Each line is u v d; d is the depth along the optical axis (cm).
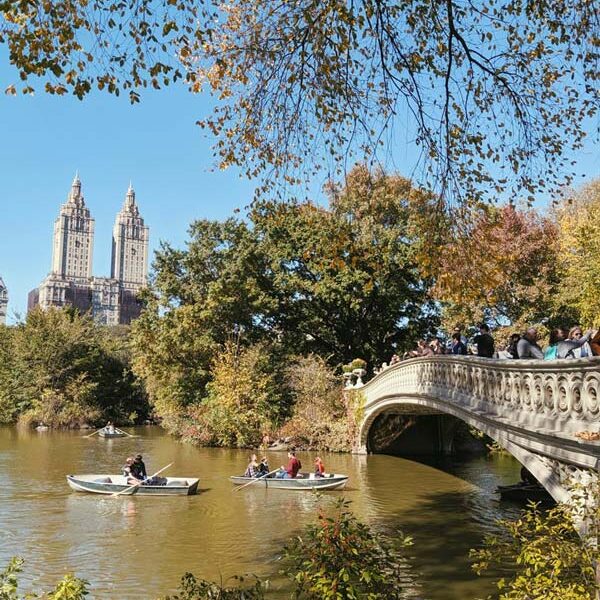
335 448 3139
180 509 1681
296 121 893
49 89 659
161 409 4241
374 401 2692
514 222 2850
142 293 4012
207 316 3688
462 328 2945
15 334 5331
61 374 5053
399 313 3803
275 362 3797
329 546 624
